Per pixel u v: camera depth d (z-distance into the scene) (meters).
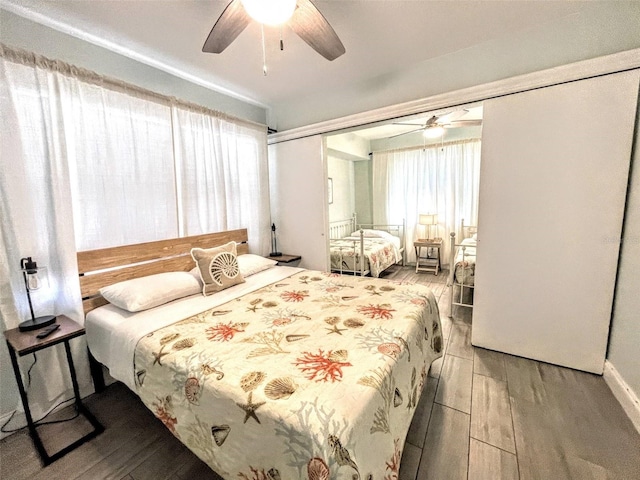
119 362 1.52
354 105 2.78
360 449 0.87
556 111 1.90
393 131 4.81
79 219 1.84
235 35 1.51
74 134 1.79
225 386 1.05
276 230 3.54
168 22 1.77
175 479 1.31
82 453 1.46
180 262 2.41
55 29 1.77
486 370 2.05
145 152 2.17
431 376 2.00
